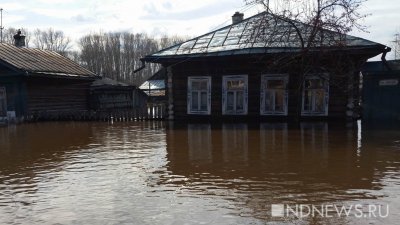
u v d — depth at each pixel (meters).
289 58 15.28
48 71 22.92
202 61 17.73
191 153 9.85
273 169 7.84
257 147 10.45
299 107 15.59
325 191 6.24
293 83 16.30
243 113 17.23
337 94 15.82
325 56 15.11
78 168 8.43
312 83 16.14
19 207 5.79
